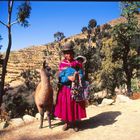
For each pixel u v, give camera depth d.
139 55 23.25
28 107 12.40
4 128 8.69
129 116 8.49
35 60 80.62
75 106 7.65
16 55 92.12
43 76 7.87
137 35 23.06
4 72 22.80
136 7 22.34
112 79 21.05
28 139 7.62
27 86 14.96
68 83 7.70
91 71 17.88
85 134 7.52
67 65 7.73
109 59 22.39
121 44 23.12
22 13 23.14
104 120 8.41
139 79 23.14
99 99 13.48
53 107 8.82
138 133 7.19
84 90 7.62
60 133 7.75
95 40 40.03
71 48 7.72
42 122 8.32
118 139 6.98
